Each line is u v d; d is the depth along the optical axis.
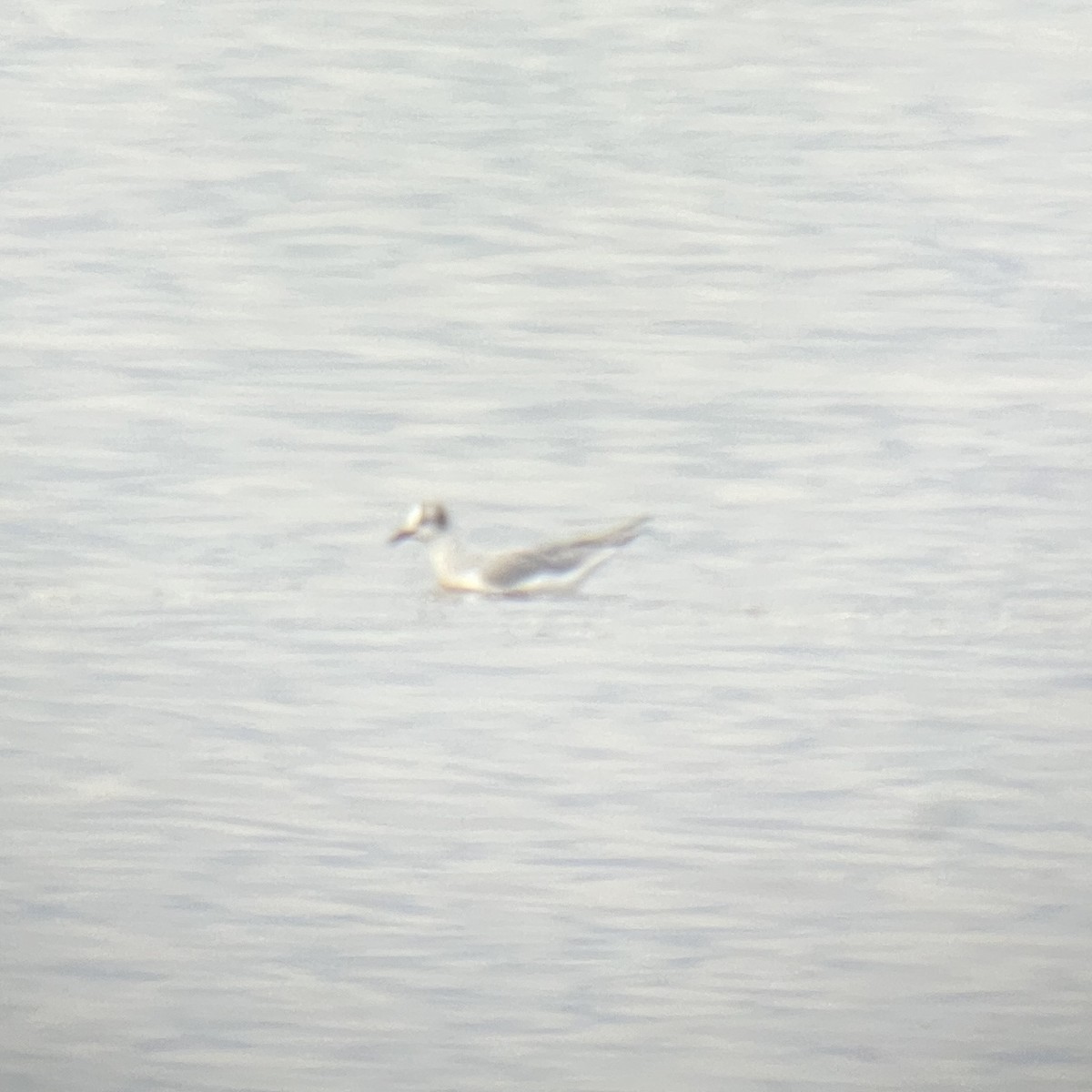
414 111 56.38
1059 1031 17.03
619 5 68.12
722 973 17.84
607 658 24.11
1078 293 40.94
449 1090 16.20
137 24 64.81
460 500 29.91
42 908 18.62
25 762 21.31
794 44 63.72
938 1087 16.28
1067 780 21.27
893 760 21.67
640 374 36.06
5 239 44.41
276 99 57.31
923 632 24.97
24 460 31.02
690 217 47.12
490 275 42.88
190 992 17.44
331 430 32.81
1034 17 67.00
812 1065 16.61
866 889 19.17
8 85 57.69
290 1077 16.34
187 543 27.73
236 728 22.19
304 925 18.47
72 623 24.88
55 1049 16.62
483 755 21.67
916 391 34.94
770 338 38.38
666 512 29.31
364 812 20.44
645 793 20.92
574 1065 16.61
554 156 52.41
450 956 18.00
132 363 36.22
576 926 18.52
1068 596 26.16
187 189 48.91
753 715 22.67
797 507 29.47
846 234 45.56
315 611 25.42
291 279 42.25
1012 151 52.25
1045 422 33.28
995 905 18.91
